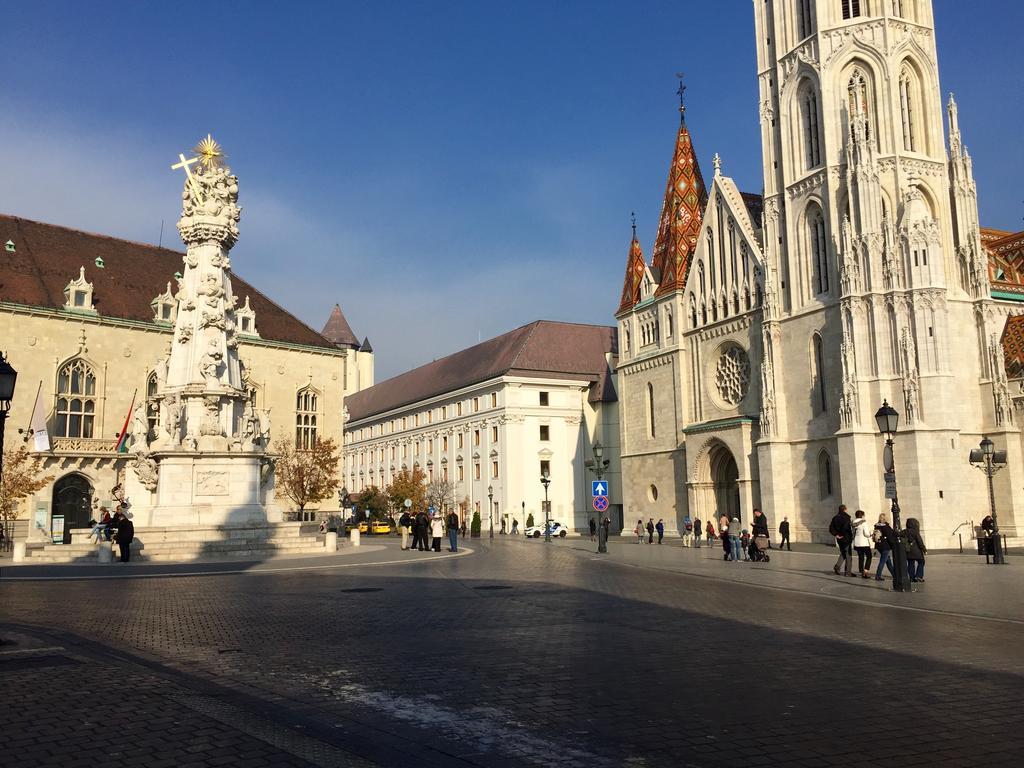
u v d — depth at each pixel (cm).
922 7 5847
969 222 5566
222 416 4003
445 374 11250
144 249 8112
